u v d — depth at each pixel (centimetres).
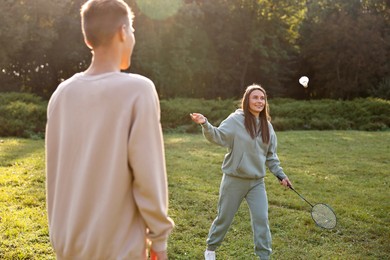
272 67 3409
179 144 1458
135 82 180
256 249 430
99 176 178
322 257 503
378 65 3453
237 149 431
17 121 1684
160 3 2777
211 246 461
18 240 507
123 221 179
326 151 1336
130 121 177
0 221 568
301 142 1542
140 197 177
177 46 2880
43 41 2653
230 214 445
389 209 707
